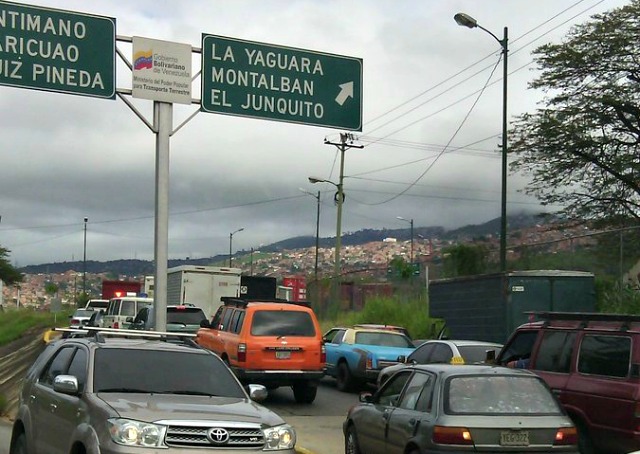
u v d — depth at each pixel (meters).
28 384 9.41
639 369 9.52
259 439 7.29
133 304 32.62
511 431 8.50
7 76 14.20
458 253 32.47
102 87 14.84
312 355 17.78
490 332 21.73
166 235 15.71
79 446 7.46
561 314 11.12
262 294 36.75
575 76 36.25
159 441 6.90
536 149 36.81
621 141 36.22
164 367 8.37
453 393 8.80
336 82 16.55
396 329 21.89
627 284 23.77
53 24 14.54
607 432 9.76
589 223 37.16
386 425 9.77
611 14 35.28
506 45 26.92
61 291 135.62
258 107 16.03
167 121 15.62
